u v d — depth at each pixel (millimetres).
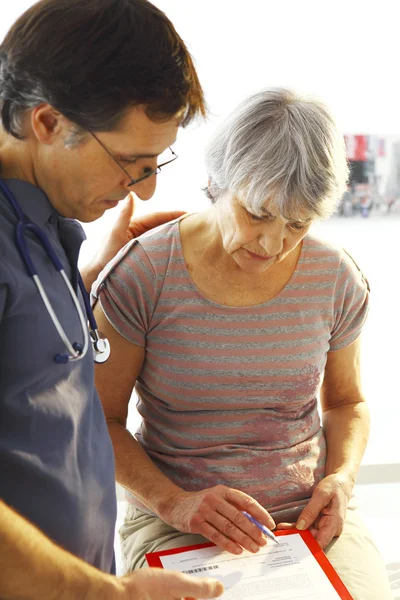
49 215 1000
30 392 945
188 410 1512
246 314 1465
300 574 1275
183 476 1508
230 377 1474
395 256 2797
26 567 826
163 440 1554
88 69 879
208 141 1400
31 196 966
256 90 1368
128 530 1568
